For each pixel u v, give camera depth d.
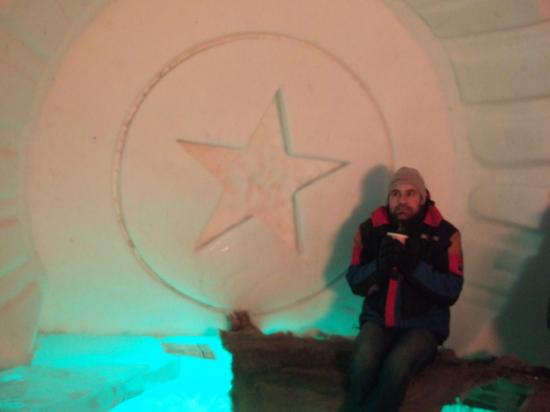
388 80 3.72
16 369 3.13
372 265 3.12
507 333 3.75
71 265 3.70
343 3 3.66
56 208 3.63
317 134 3.73
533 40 3.45
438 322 3.10
